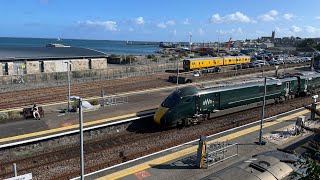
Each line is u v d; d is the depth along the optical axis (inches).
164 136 1002.7
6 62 2004.2
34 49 2659.9
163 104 1077.8
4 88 1579.7
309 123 1034.7
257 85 1346.0
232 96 1236.5
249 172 458.9
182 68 2721.5
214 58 2859.3
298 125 942.4
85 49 2802.7
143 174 680.4
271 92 1441.9
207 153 725.9
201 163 711.1
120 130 1063.0
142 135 1021.8
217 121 1179.3
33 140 874.8
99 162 810.2
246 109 1338.6
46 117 1099.3
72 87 1704.0
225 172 466.6
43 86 1718.8
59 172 746.8
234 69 2765.7
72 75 1995.6
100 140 977.5
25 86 1668.3
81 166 507.5
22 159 823.1
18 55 2145.7
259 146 854.5
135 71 2383.1
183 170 703.1
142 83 1909.4
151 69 2536.9
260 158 508.1
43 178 716.0
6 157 839.7
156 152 804.6
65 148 914.7
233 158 769.6
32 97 1456.7
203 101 1120.8
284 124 1071.0
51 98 1446.9
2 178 714.2
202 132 1044.5
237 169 471.2
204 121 1174.3
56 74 1919.3
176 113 1044.5
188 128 1086.4
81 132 495.2
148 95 1530.5
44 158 836.6
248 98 1311.5
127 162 738.2
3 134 913.5
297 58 3742.6
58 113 1154.0
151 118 1150.3
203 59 2696.9
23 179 520.4
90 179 654.5
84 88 1697.8
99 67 2501.2
